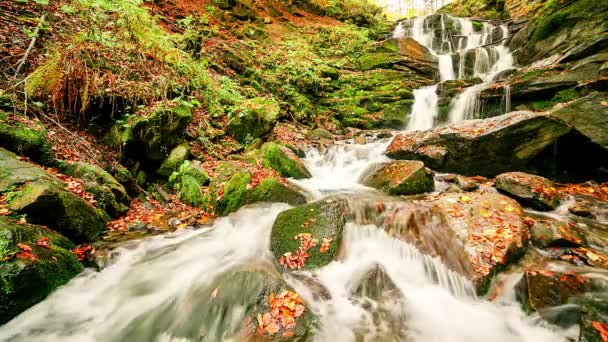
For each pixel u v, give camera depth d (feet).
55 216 12.71
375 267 12.51
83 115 19.16
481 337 10.06
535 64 37.76
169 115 20.48
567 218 16.65
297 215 15.42
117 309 11.37
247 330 9.79
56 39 21.72
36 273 10.09
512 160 22.91
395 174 21.79
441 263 12.91
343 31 56.49
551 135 21.85
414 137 28.02
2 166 12.81
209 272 12.80
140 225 16.28
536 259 12.89
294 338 9.41
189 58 27.14
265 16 57.16
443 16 63.21
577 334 9.44
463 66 49.01
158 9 38.19
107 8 20.85
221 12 48.75
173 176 20.39
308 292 11.68
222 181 19.84
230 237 16.25
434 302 11.68
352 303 11.48
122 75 21.04
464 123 26.21
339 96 44.01
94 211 14.67
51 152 15.94
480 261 12.20
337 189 22.35
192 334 10.28
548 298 10.29
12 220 10.96
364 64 51.88
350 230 14.93
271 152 23.97
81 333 10.32
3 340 9.26
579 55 32.14
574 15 36.50
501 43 49.06
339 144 32.19
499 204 15.38
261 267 13.04
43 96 17.90
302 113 38.17
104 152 18.71
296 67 41.37
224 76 31.73
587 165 22.52
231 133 26.94
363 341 9.85
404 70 49.32
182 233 16.12
